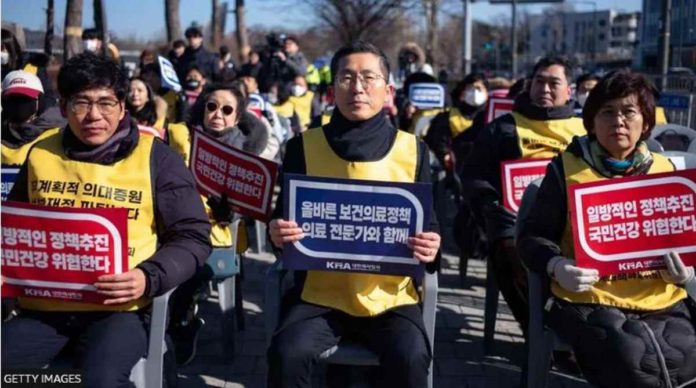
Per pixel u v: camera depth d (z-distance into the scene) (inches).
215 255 160.4
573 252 126.9
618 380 113.2
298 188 113.4
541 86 179.9
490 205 170.4
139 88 218.2
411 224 113.2
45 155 118.0
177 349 149.9
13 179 143.6
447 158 274.7
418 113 356.8
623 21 2025.1
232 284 167.8
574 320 119.6
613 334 114.2
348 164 121.2
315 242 114.5
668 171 118.3
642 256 116.5
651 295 121.4
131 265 115.4
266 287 124.3
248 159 153.6
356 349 118.5
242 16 802.8
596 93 125.0
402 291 121.1
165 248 116.3
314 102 462.6
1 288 110.5
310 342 114.6
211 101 182.2
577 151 128.0
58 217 108.7
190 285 149.9
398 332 115.6
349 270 114.9
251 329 193.6
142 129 187.6
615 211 115.9
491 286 174.6
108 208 109.0
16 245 109.8
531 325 129.5
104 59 118.4
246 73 511.5
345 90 120.5
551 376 163.9
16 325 114.4
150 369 114.9
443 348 181.5
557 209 127.1
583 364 119.4
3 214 109.0
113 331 111.2
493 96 259.6
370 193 112.7
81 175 116.2
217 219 158.7
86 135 115.9
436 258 120.7
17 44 243.0
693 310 122.9
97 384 105.6
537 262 123.0
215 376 164.1
